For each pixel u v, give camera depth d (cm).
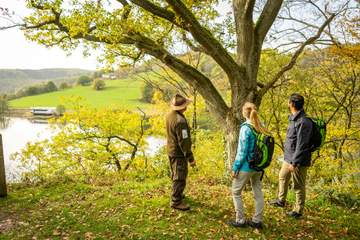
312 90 1183
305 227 521
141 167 1559
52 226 530
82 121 1714
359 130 1150
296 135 525
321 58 1121
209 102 816
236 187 497
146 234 486
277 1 797
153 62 1312
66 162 1647
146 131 1780
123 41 793
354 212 607
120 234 489
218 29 954
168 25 894
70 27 761
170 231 495
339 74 1144
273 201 609
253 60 788
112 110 1783
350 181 988
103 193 682
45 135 3922
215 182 832
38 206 631
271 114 1236
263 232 496
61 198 671
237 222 507
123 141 1792
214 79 1481
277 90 1171
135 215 553
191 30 701
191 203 602
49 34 867
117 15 744
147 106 2022
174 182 565
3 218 574
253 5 740
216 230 496
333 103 1245
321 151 1163
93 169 1527
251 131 471
